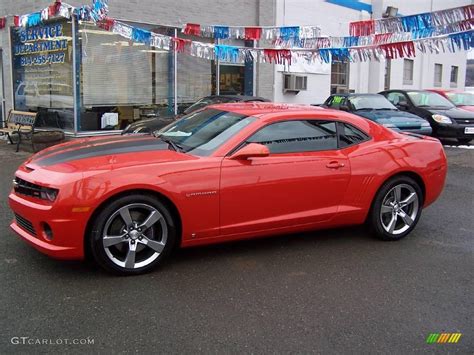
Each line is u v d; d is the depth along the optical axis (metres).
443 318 3.77
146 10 13.12
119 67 12.86
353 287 4.29
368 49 9.43
